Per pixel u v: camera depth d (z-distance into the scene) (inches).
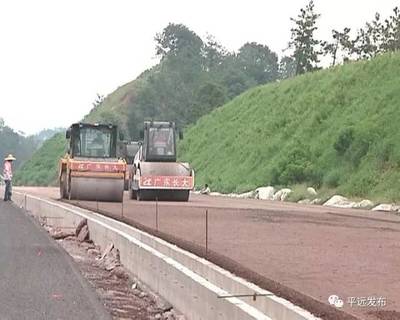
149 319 685.3
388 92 3137.3
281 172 3154.5
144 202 2257.6
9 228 1480.1
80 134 2246.6
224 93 6328.7
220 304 558.3
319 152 3117.6
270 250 1011.9
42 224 1729.8
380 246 1074.1
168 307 724.7
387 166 2598.4
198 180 4023.1
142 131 2532.0
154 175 2348.7
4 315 660.7
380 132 2837.1
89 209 1611.7
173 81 7839.6
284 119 3833.7
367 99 3253.0
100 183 2108.8
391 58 3526.1
